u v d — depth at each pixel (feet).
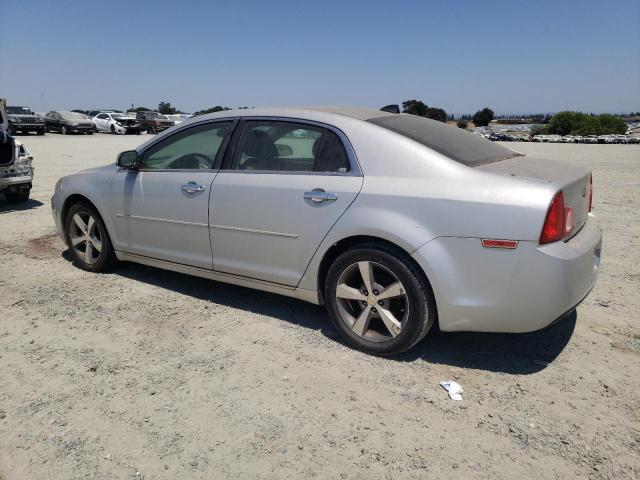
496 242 10.00
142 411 9.57
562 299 9.93
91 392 10.18
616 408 9.67
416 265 10.84
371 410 9.63
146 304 14.61
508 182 10.19
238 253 13.41
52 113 125.08
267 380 10.65
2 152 26.94
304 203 12.02
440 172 10.73
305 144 12.46
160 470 8.07
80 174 17.31
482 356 11.68
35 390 10.24
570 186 10.46
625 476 7.94
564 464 8.20
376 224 10.94
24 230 23.20
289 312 14.11
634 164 64.49
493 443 8.70
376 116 12.74
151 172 15.19
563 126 305.94
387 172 11.22
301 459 8.32
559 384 10.50
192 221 14.12
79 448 8.56
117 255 16.53
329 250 11.88
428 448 8.59
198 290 15.74
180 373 10.90
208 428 9.09
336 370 11.07
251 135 13.42
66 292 15.51
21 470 8.07
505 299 10.12
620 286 16.11
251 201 12.85
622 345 12.19
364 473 8.02
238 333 12.81
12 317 13.66
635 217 26.86
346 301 12.12
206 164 14.17
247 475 7.97
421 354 11.76
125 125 130.62
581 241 10.74
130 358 11.53
